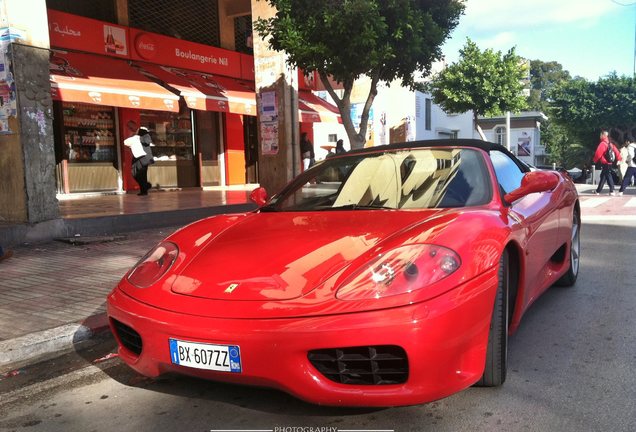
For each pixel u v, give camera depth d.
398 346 2.13
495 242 2.56
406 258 2.35
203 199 11.76
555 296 4.58
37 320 4.06
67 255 6.60
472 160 3.41
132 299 2.60
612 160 14.43
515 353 3.27
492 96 20.05
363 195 3.37
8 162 7.46
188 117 15.98
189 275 2.60
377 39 8.00
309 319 2.16
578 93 30.50
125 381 3.09
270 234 2.89
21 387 3.07
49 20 11.71
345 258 2.45
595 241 7.33
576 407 2.54
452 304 2.21
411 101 25.59
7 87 7.25
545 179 3.08
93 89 11.00
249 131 18.11
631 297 4.48
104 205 10.38
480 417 2.45
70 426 2.56
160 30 14.61
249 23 17.67
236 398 2.73
